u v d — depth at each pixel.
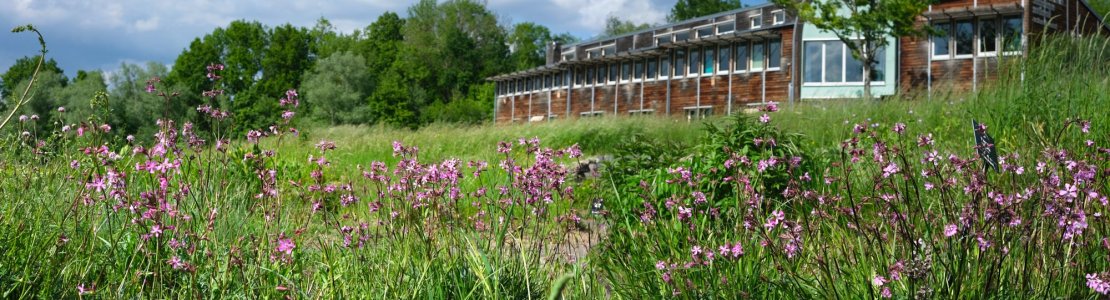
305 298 3.15
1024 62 8.81
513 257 3.84
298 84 67.19
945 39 25.38
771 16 33.97
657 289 3.57
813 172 5.65
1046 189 2.85
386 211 4.02
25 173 4.25
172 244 3.11
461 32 70.81
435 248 3.70
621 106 36.38
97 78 44.25
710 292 3.29
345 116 57.12
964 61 24.95
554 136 17.72
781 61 28.47
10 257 3.20
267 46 69.69
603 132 17.53
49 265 3.19
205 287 3.24
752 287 3.29
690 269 3.42
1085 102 7.35
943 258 3.05
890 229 3.35
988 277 2.86
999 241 2.81
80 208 3.75
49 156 4.57
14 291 3.11
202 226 3.53
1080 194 3.03
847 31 24.25
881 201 3.28
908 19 22.95
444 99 71.81
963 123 8.87
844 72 26.91
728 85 30.52
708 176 5.39
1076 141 6.27
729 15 35.84
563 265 4.03
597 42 44.50
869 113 13.17
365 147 15.35
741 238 3.61
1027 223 2.85
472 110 60.75
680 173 4.13
